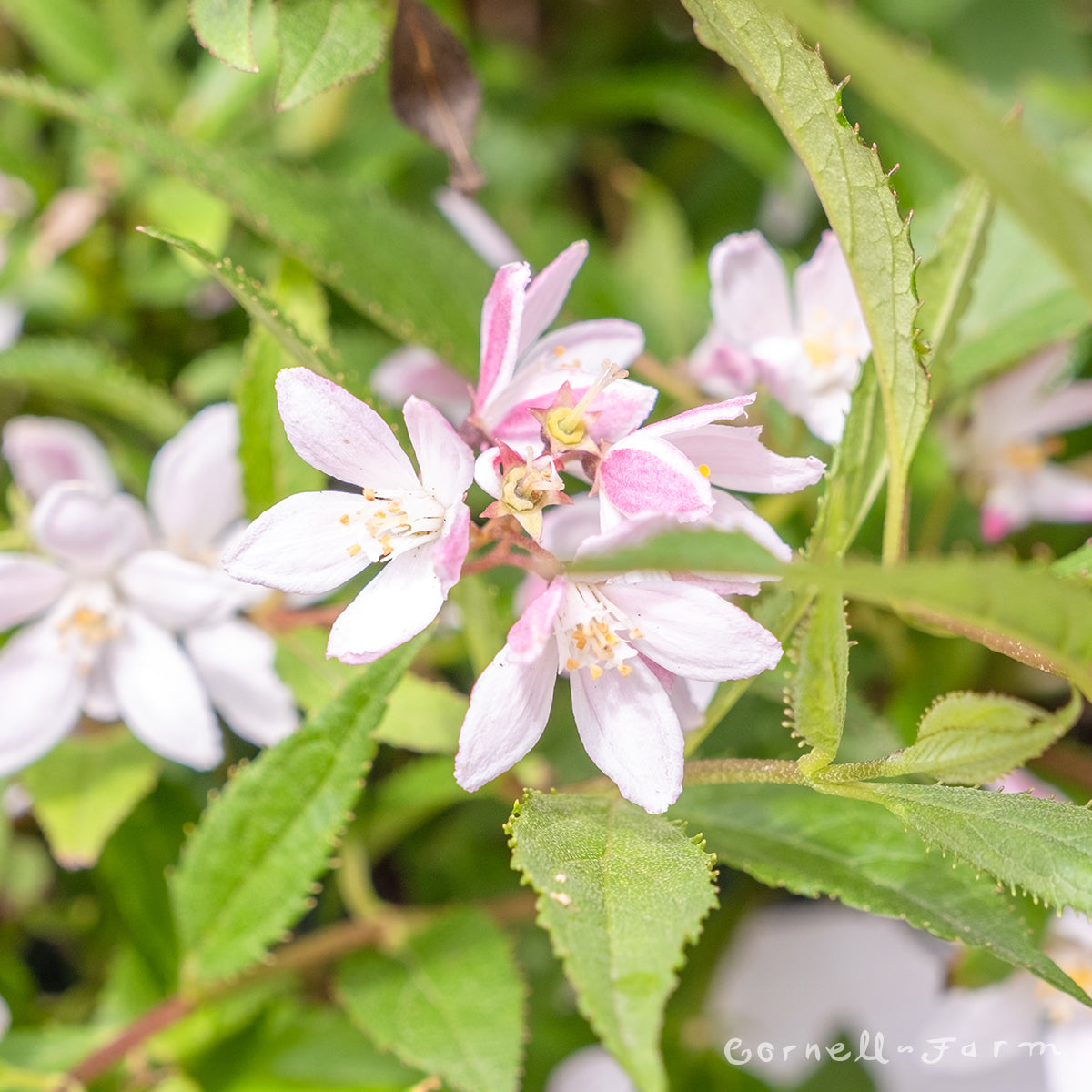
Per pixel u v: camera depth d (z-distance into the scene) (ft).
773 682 0.48
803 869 0.44
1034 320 0.55
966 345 0.55
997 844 0.40
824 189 0.42
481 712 0.40
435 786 0.53
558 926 0.38
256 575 0.42
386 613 0.41
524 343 0.44
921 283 0.46
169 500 0.54
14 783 0.54
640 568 0.35
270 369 0.50
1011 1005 0.53
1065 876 0.40
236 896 0.47
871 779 0.42
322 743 0.46
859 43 0.35
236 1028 0.52
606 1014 0.37
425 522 0.42
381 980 0.50
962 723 0.41
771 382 0.50
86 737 0.53
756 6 0.40
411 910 0.53
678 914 0.38
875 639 0.57
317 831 0.46
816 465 0.42
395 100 0.50
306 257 0.51
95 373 0.55
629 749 0.41
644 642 0.41
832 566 0.35
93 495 0.50
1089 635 0.37
